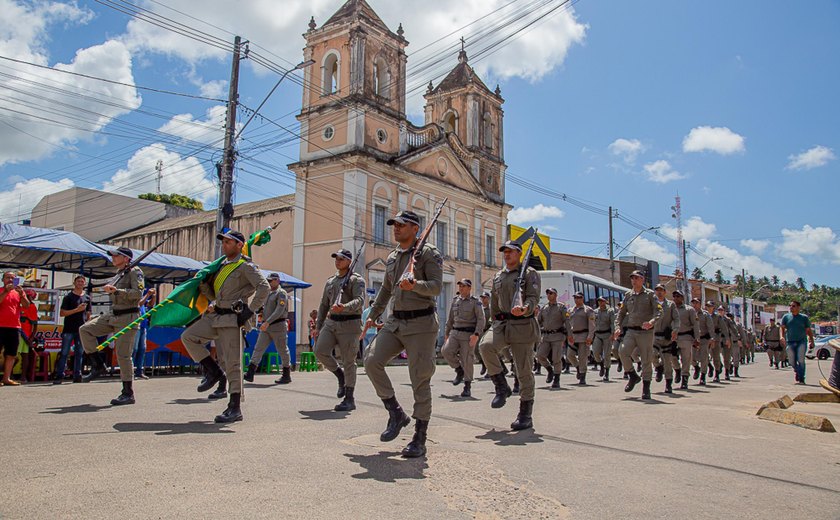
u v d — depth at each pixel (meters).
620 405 9.17
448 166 33.03
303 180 29.11
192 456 4.73
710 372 16.58
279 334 11.52
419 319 5.22
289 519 3.36
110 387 9.91
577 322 13.92
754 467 5.03
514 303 6.50
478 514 3.61
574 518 3.61
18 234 11.62
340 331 8.05
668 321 11.49
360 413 7.46
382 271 27.86
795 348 14.82
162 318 6.98
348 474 4.34
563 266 47.06
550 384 13.52
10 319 10.02
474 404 8.98
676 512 3.77
